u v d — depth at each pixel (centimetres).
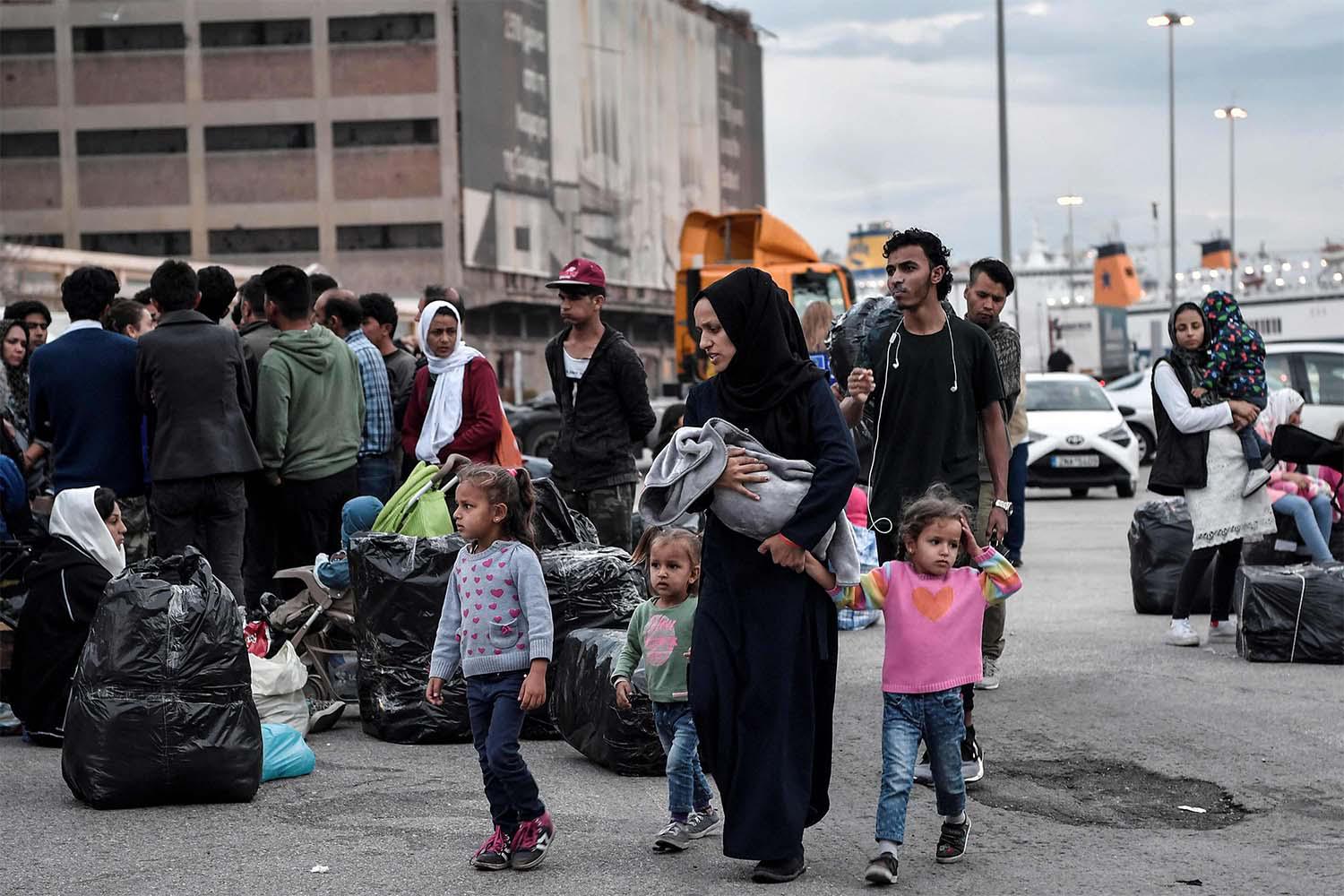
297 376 874
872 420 621
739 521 482
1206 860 517
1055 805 595
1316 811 582
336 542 908
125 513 809
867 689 845
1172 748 682
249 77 7219
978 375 621
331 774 659
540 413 2536
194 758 596
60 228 7281
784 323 498
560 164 7725
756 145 10250
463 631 526
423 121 7131
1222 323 944
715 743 490
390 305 1029
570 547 793
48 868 514
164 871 509
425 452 871
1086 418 2077
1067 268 10269
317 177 7188
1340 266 6356
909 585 513
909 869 509
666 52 8844
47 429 806
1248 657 902
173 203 7262
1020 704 783
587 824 571
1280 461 1080
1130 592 1229
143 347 789
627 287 8306
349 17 7150
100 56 7262
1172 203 5212
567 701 696
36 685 723
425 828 565
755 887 488
